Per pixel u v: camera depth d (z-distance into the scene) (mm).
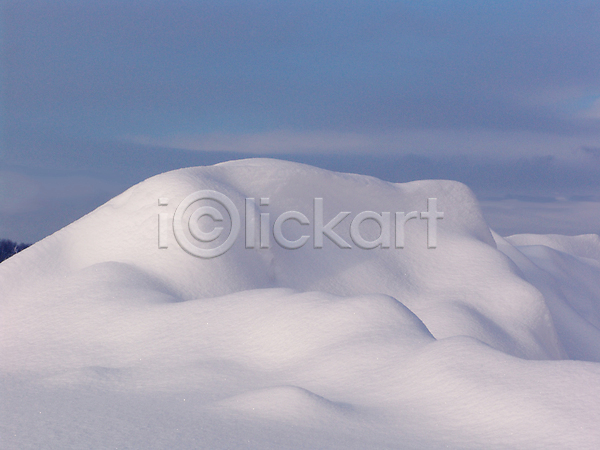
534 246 39562
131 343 11578
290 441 5812
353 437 6031
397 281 21922
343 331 10078
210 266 17719
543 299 20578
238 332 11031
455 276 22406
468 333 17062
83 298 14711
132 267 17172
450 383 7387
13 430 6250
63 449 5551
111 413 7004
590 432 5691
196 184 19875
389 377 8102
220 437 5902
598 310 33500
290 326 10633
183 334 11438
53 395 8305
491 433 6039
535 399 6527
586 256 53156
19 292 17141
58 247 19547
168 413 6980
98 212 20734
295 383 8547
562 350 20609
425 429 6305
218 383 8828
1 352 12461
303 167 24312
